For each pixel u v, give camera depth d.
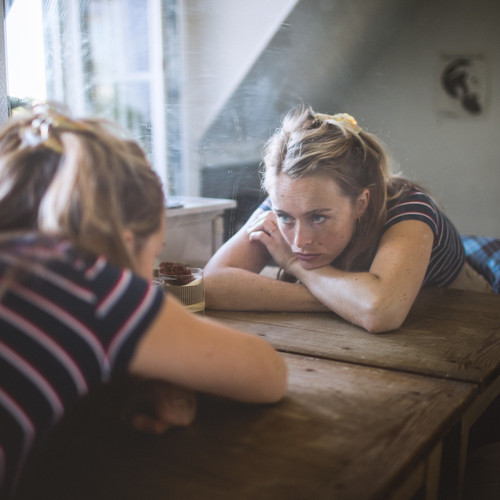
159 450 0.76
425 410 0.88
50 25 2.12
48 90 2.16
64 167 0.66
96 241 0.66
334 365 1.08
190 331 0.72
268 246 1.54
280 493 0.65
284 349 1.17
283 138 1.42
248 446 0.77
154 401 0.81
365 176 1.42
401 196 1.52
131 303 0.66
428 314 1.43
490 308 1.48
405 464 0.72
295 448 0.76
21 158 0.68
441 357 1.12
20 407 0.59
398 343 1.21
